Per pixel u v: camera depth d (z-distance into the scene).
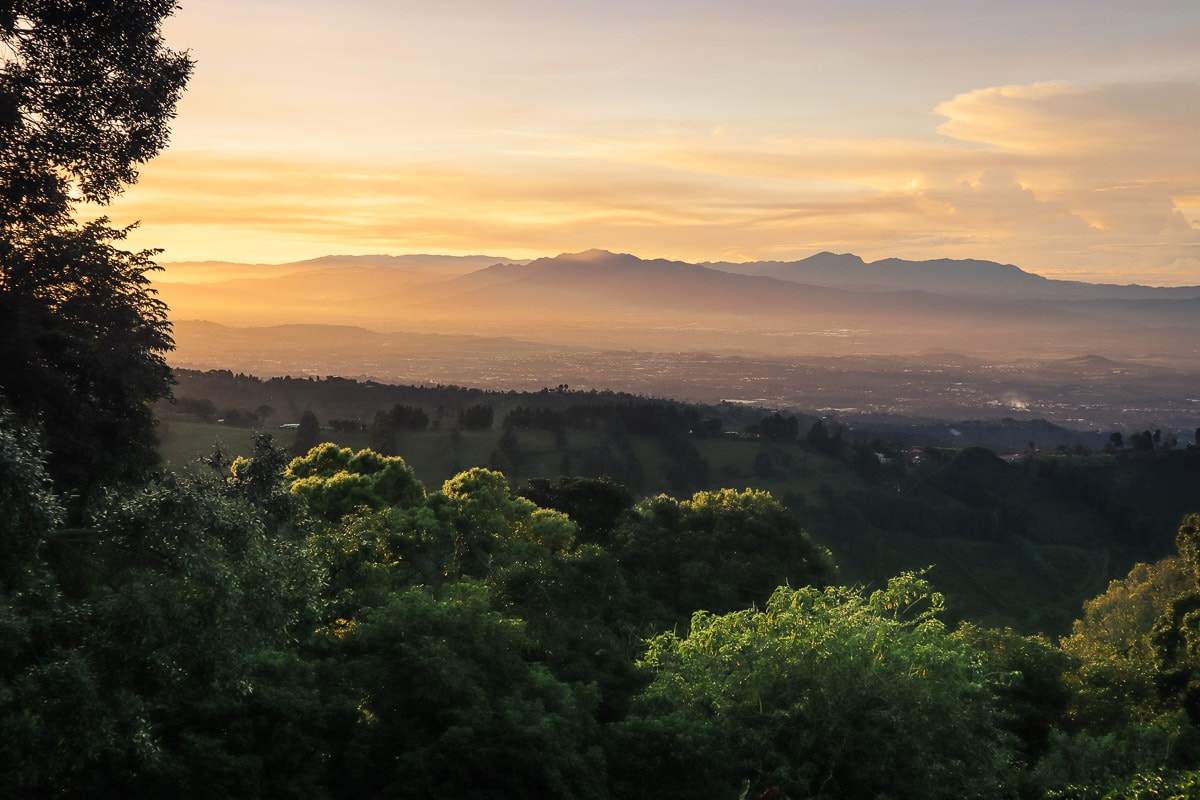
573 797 15.12
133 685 12.62
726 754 17.89
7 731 10.46
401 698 15.91
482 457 122.75
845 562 109.94
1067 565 114.25
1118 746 22.44
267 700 14.52
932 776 18.20
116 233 21.36
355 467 35.31
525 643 19.06
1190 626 29.23
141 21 19.55
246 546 13.46
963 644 22.33
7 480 11.22
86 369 19.73
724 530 38.47
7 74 18.45
